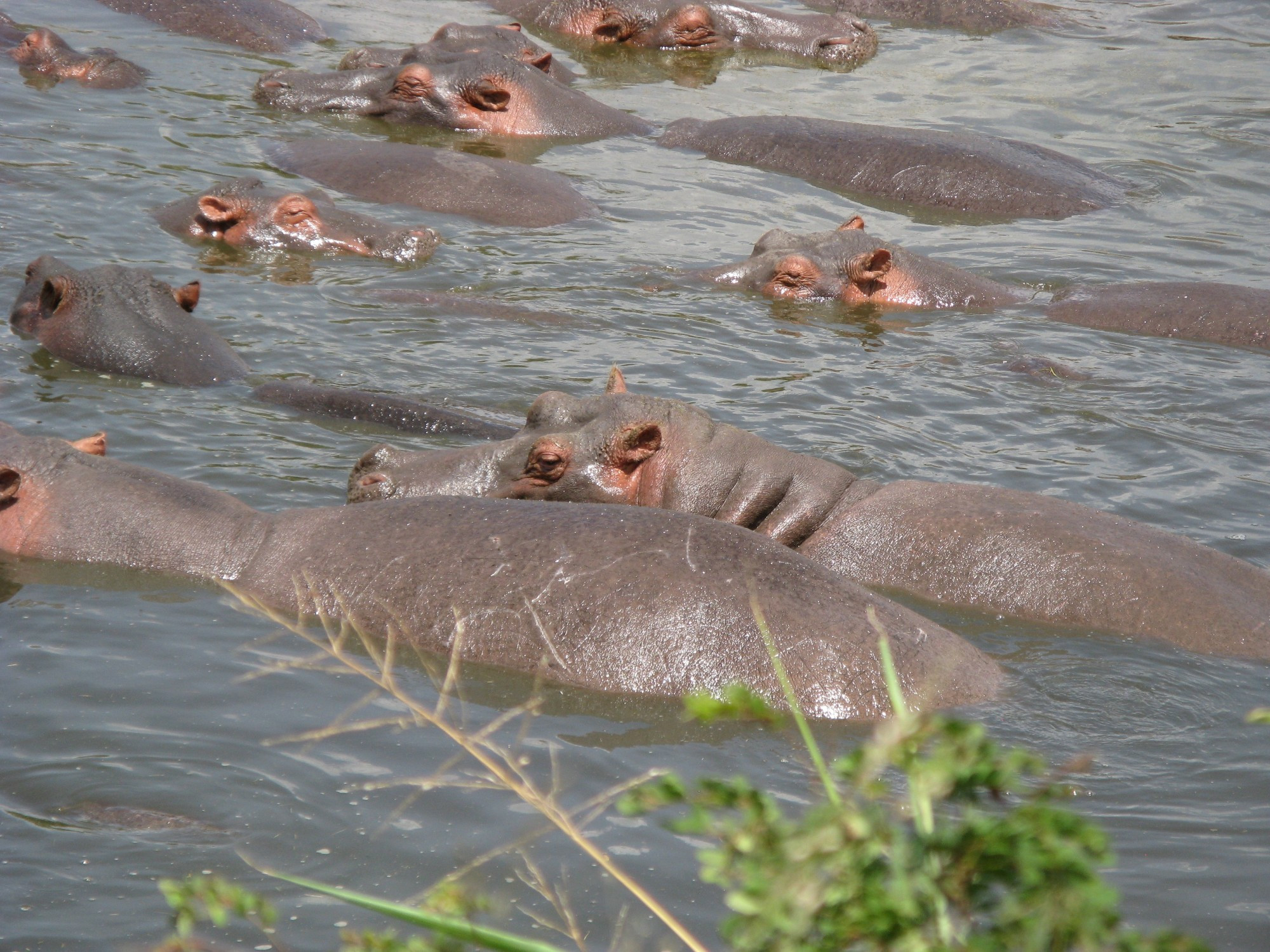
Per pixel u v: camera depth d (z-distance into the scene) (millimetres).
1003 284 50469
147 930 16375
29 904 16812
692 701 8531
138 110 59906
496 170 55344
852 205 57969
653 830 18984
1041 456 35750
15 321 39688
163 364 37188
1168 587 27375
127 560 27047
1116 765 21641
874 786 8172
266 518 27891
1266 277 50938
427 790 19859
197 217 48125
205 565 26891
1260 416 39406
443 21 79500
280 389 36281
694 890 17578
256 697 22312
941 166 59031
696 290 47375
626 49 77938
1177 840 19281
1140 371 42688
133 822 18703
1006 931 7805
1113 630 27062
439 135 61969
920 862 8031
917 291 48406
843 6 87750
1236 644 26312
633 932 16625
